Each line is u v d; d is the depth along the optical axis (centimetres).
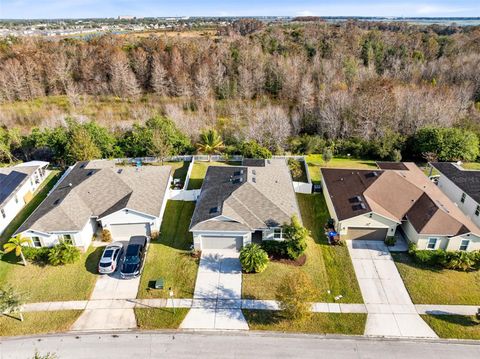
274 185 3397
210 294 2509
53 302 2447
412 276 2661
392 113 5297
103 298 2478
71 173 3788
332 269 2736
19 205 3531
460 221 2830
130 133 4972
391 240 2956
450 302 2445
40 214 2969
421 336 2211
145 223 3052
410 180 3481
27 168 3894
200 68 7475
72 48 8850
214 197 3198
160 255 2867
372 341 2180
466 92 6100
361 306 2423
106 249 2820
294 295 2197
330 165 4638
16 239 2702
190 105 6919
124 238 3089
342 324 2292
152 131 4675
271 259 2820
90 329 2256
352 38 8906
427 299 2470
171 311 2377
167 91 7481
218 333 2233
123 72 7344
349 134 5344
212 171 3800
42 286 2569
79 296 2492
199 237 2859
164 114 6438
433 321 2306
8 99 7106
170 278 2645
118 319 2320
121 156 4744
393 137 4878
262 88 7406
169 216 3356
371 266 2762
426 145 4669
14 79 7075
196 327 2270
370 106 5288
